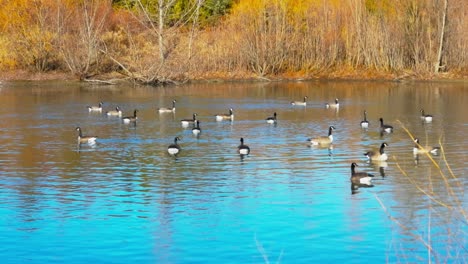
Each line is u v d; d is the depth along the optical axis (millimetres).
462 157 37375
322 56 96438
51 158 37812
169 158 37750
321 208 27297
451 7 91125
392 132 47344
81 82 88125
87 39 89500
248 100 69312
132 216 26531
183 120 51500
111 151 39906
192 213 26828
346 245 23047
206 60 93250
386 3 95688
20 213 26984
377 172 33812
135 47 92188
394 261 21562
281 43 95000
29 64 92062
